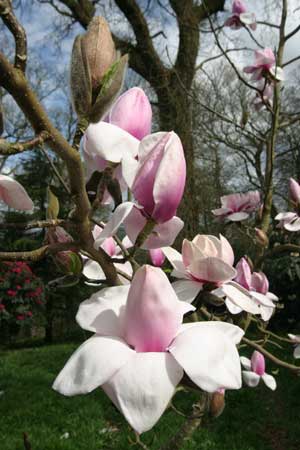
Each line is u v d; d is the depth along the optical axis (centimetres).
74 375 73
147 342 81
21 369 836
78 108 82
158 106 1009
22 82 68
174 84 990
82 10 1072
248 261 204
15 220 142
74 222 88
